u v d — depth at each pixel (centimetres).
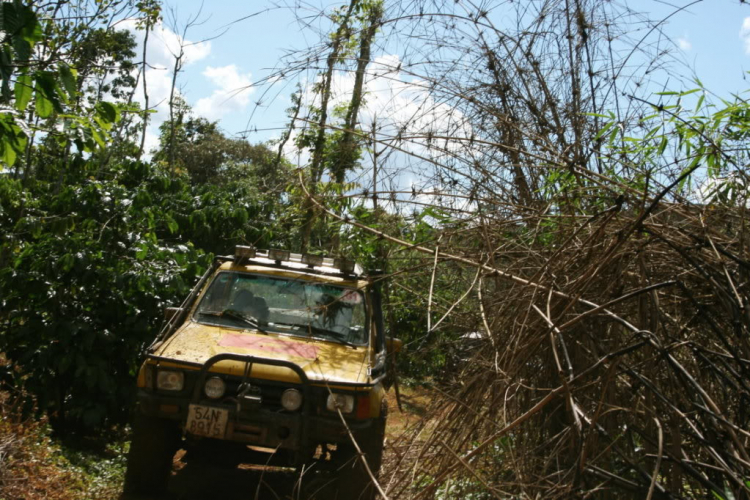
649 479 295
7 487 450
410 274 462
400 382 834
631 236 371
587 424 328
